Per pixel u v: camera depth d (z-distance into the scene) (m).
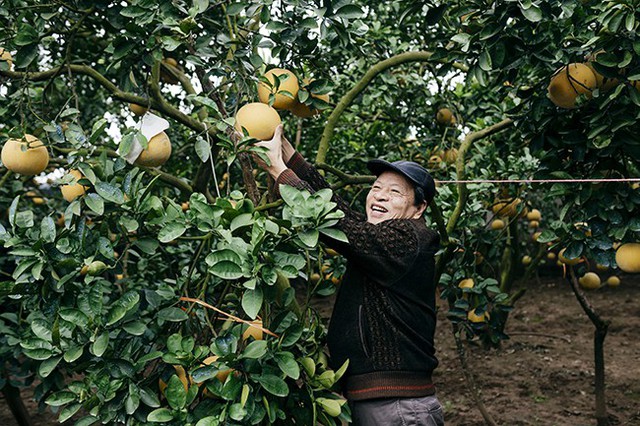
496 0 2.23
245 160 2.23
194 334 2.31
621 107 2.42
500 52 2.30
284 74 2.09
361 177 2.95
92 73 2.57
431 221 3.37
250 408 1.80
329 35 2.40
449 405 4.57
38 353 1.83
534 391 4.76
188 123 2.82
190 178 4.39
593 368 5.14
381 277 2.04
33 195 4.45
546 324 6.58
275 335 1.89
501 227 4.43
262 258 1.80
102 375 1.87
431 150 4.19
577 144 2.57
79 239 1.87
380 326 2.05
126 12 1.98
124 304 1.81
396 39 3.86
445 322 6.72
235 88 2.36
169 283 2.80
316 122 4.30
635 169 2.68
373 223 2.20
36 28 2.33
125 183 1.86
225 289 2.26
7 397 3.93
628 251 2.69
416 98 4.07
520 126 2.76
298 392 2.02
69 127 1.99
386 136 4.50
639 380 4.82
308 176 2.23
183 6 2.13
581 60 2.44
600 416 4.04
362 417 2.06
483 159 3.71
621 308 6.99
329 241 2.00
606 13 2.13
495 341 3.48
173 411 1.78
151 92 2.74
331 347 2.12
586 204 2.60
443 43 2.90
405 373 2.04
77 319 1.78
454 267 3.71
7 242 1.85
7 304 3.32
